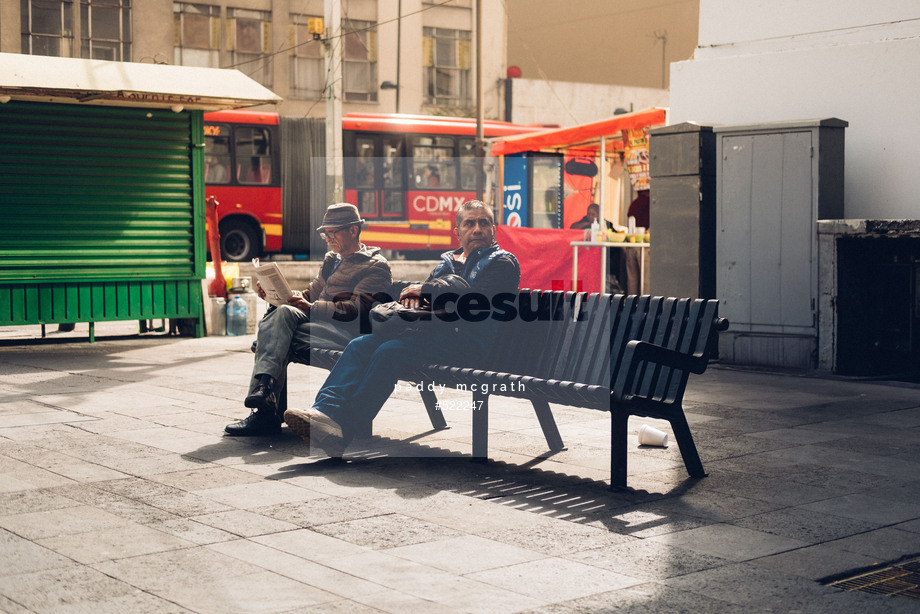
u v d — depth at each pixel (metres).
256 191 24.94
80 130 11.08
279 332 6.29
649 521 4.52
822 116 10.16
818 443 6.17
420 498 4.89
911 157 9.56
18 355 10.28
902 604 3.52
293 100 39.75
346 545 4.14
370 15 41.47
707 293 10.15
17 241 10.77
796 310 9.42
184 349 10.91
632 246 13.28
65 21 34.78
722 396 7.94
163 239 11.71
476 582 3.71
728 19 10.96
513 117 43.34
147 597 3.52
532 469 5.51
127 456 5.71
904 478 5.30
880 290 9.38
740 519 4.55
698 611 3.44
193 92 10.80
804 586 3.69
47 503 4.73
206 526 4.39
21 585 3.63
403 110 42.34
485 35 43.50
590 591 3.62
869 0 9.85
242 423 6.30
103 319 11.38
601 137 15.96
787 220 9.45
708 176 10.06
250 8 38.69
